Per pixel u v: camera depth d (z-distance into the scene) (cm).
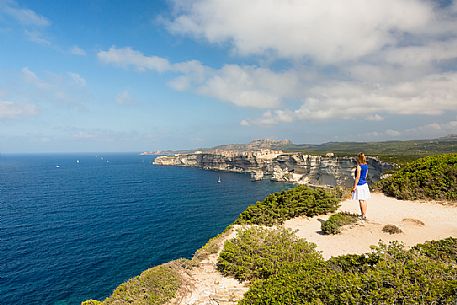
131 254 3972
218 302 804
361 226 1276
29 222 5600
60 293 2958
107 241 4484
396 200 1753
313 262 810
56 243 4372
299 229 1405
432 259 692
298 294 604
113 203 7688
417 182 1811
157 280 945
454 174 1725
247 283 926
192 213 6506
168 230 5106
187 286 923
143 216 6178
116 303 858
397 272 574
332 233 1254
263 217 1574
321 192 1739
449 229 1159
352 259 744
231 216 6222
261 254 1019
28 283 3148
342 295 532
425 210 1470
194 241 4528
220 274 1021
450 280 518
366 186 1345
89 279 3253
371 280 556
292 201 1686
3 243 4344
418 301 492
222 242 1351
